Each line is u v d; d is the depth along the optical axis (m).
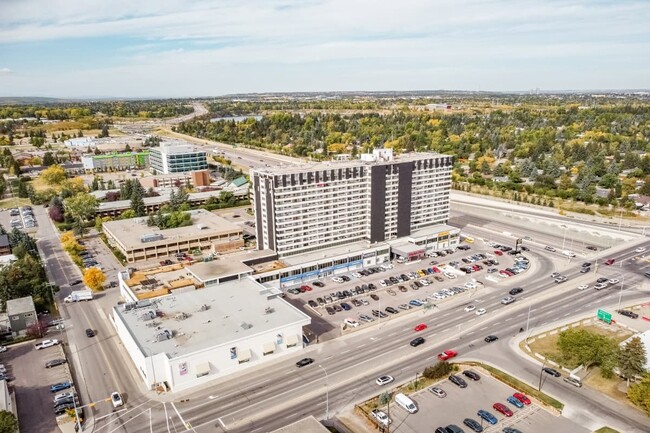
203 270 168.88
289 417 105.81
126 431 102.31
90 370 125.12
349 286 178.75
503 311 156.25
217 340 122.44
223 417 106.19
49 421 105.56
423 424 103.06
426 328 145.75
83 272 188.38
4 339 141.25
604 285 173.88
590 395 111.75
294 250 190.62
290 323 131.00
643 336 123.69
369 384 117.69
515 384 115.31
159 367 116.81
